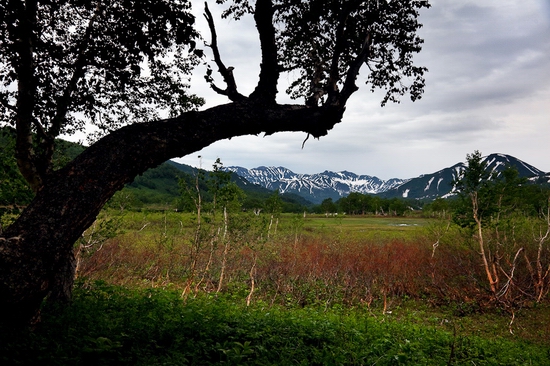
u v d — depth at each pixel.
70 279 7.40
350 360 6.36
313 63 6.80
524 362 8.13
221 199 13.91
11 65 5.09
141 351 4.99
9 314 3.80
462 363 7.45
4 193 7.77
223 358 5.29
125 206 13.63
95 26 5.97
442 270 19.48
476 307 15.00
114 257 18.03
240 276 17.66
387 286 16.56
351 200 122.38
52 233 3.86
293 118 5.34
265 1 5.32
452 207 19.52
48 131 6.04
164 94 7.34
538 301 15.25
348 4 5.79
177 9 5.10
